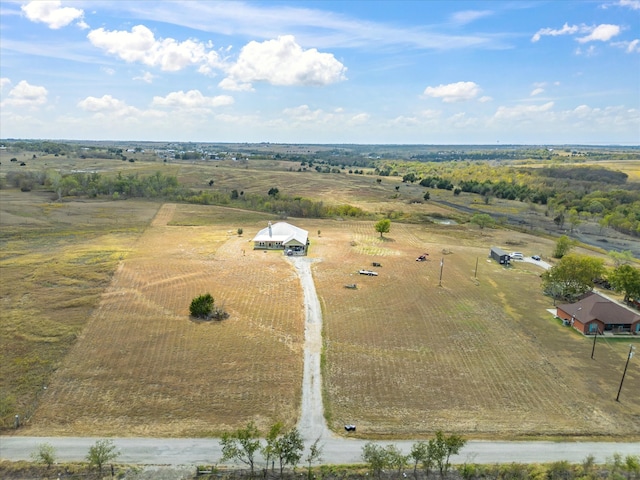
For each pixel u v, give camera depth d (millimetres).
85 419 38656
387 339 55688
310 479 32281
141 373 46094
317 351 51969
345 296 70625
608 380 47062
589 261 71625
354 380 45906
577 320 59625
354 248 102438
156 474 32594
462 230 128500
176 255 91438
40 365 47094
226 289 71875
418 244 109688
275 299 68312
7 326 55938
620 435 38031
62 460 33688
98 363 47812
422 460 33188
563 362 50719
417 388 44688
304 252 97312
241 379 45438
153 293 68875
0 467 32781
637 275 68250
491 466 33656
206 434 37125
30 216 121438
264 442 36062
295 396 42781
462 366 49344
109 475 32281
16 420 37562
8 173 176500
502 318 63406
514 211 165375
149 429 37562
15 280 72750
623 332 58844
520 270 88875
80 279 74000
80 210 132750
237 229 118812
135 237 105875
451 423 39188
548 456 35156
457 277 82688
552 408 41781
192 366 47656
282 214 143625
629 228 132500
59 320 58031
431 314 64312
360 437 37156
